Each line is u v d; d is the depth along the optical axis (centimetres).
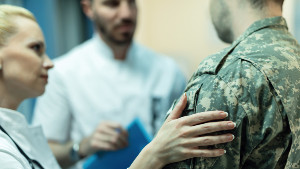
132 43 190
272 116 70
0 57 94
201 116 70
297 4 235
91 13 186
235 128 71
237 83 72
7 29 95
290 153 72
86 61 185
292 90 72
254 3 81
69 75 180
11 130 94
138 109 181
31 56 98
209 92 73
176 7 289
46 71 103
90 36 283
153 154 74
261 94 71
